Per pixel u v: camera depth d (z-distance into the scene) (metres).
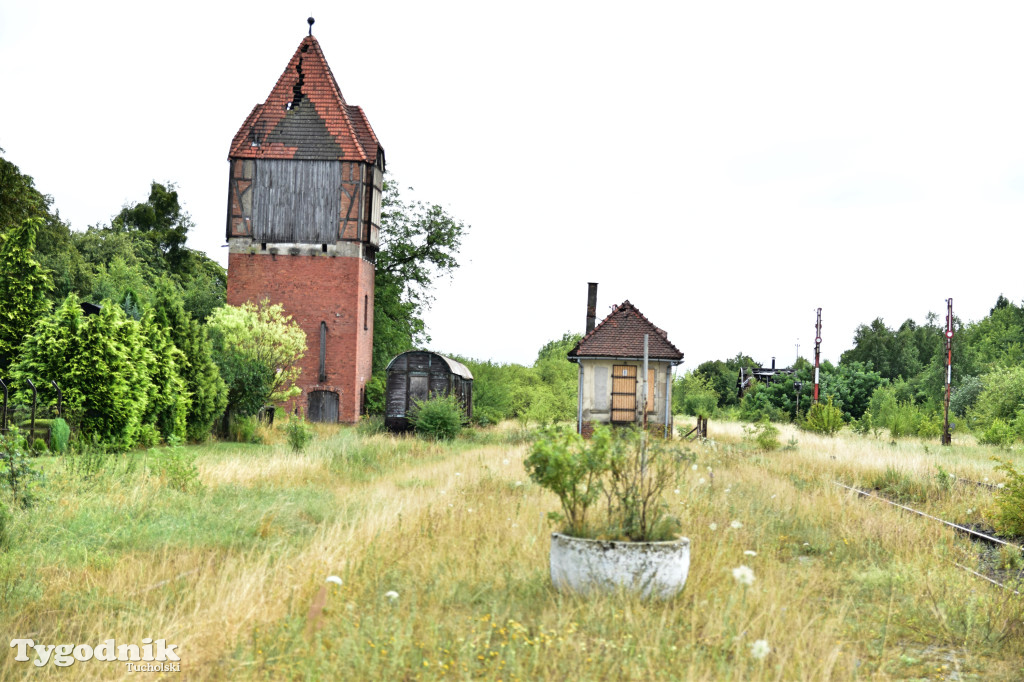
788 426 46.44
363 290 46.78
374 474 20.16
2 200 41.97
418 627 7.29
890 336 92.56
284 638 6.81
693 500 13.27
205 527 11.52
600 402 33.69
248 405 29.38
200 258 72.94
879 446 30.34
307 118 45.88
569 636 7.08
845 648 7.49
